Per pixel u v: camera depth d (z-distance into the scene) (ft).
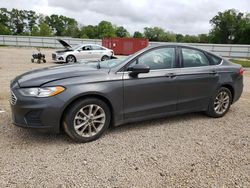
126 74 13.35
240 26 247.91
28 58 63.57
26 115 11.76
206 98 16.30
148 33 293.84
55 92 11.67
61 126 12.56
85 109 12.55
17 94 11.91
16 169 10.15
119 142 12.88
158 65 14.48
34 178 9.62
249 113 18.51
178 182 9.72
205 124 15.92
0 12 291.79
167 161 11.20
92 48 56.49
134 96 13.58
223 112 17.38
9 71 37.11
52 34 295.48
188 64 15.57
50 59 64.03
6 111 16.84
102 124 13.09
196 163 11.12
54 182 9.43
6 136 13.09
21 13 302.86
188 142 13.19
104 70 13.16
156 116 14.65
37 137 13.10
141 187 9.34
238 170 10.70
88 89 12.20
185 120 16.53
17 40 142.20
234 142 13.39
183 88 15.15
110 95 12.81
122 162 10.97
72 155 11.41
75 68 13.83
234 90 17.54
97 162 10.89
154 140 13.26
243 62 76.69
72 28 307.58
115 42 108.68
